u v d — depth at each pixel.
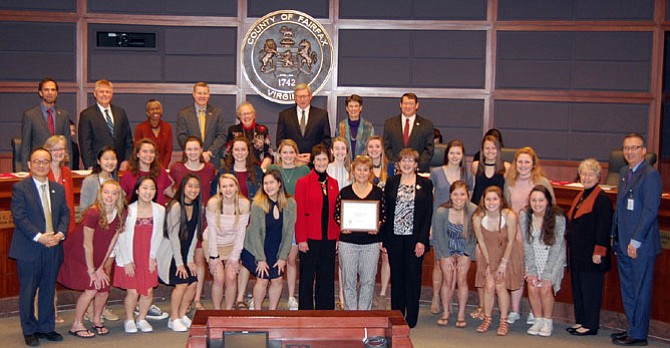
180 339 5.91
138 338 5.93
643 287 5.81
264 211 6.00
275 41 9.34
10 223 6.35
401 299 6.28
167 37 9.37
